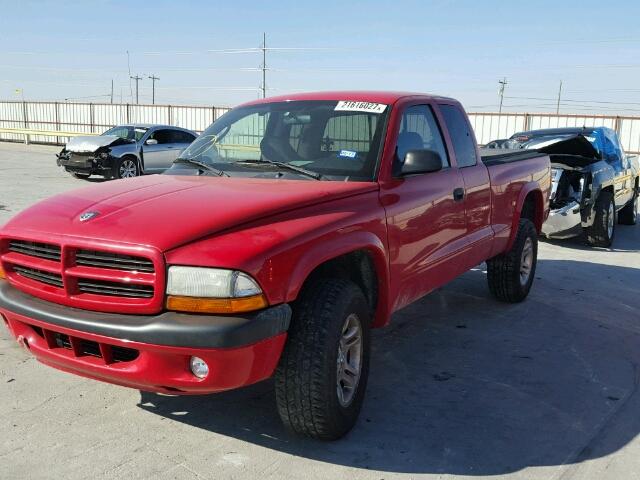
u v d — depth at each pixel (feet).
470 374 14.39
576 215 29.35
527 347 16.28
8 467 9.93
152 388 9.82
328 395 10.34
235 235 9.76
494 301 20.52
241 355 9.27
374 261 12.17
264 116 14.58
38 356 10.85
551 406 12.79
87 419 11.63
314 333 10.24
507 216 18.61
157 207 10.48
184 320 9.21
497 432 11.62
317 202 11.13
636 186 38.83
